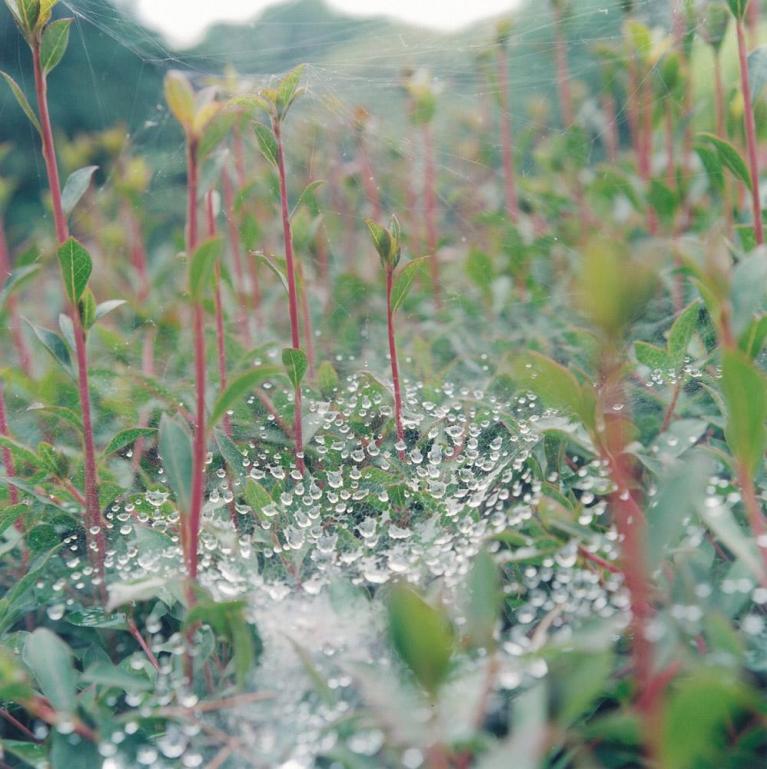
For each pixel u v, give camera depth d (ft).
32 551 0.97
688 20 1.46
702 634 0.70
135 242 1.74
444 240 1.73
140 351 1.40
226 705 0.74
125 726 0.74
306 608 0.86
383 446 1.12
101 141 1.98
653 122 1.52
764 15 1.44
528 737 0.59
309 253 1.59
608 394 0.75
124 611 0.86
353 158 1.99
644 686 0.64
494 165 1.98
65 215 0.92
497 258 1.57
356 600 0.81
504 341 1.36
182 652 0.76
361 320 1.59
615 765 0.67
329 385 1.22
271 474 1.10
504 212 1.79
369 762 0.68
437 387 1.24
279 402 1.18
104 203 1.85
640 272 0.61
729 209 1.13
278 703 0.76
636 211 1.45
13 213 2.18
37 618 0.96
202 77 1.90
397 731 0.64
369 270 1.74
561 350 1.30
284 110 1.01
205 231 1.21
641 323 1.24
